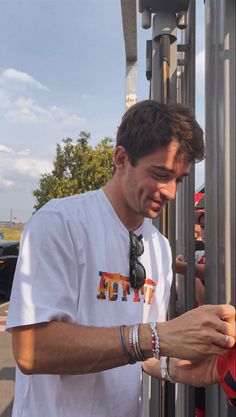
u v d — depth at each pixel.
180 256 2.13
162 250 1.52
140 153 1.20
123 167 1.29
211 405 1.60
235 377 1.13
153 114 1.20
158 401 1.98
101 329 1.15
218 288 1.59
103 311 1.27
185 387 1.87
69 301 1.20
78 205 1.30
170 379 1.46
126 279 1.33
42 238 1.21
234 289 1.52
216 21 1.59
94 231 1.28
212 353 1.07
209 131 1.65
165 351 1.11
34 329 1.15
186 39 2.04
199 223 2.61
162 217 1.90
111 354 1.12
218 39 1.58
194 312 1.11
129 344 1.12
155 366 1.50
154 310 1.45
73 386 1.24
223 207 1.55
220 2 1.56
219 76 1.57
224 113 1.54
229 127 1.54
